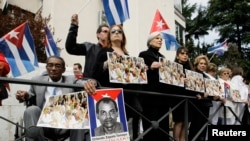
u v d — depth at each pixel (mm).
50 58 3936
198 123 4789
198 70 5180
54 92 3863
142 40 13672
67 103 2871
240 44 32375
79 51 3859
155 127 3471
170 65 4023
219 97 4855
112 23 5777
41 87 3895
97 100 2754
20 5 13297
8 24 10703
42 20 11898
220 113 5375
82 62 13320
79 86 2789
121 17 5766
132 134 4133
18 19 11281
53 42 7137
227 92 5383
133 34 13578
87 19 13906
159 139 4020
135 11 13703
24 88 5305
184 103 4090
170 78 3967
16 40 5328
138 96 3838
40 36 11180
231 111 5055
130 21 13695
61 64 3934
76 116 2797
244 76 6500
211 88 4781
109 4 5832
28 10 13773
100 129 2691
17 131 3896
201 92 4531
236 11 31297
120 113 2801
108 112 2754
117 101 2818
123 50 4000
